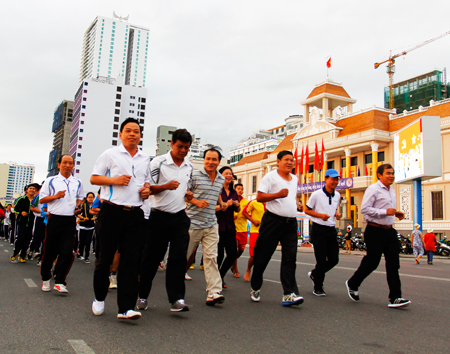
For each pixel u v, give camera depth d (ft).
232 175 22.08
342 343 11.59
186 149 15.24
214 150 17.49
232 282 24.72
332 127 112.06
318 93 127.03
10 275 24.32
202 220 16.93
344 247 87.92
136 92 368.89
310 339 11.91
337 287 22.81
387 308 16.85
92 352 10.04
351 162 113.09
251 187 153.69
